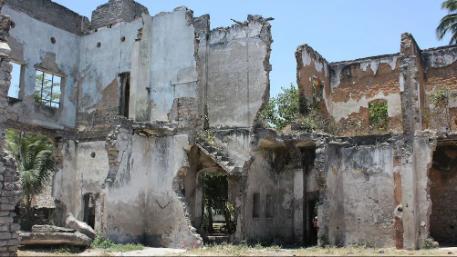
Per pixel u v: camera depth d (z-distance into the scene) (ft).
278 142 69.92
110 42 84.33
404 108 66.23
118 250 57.52
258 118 71.46
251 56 74.13
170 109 76.28
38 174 91.56
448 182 73.97
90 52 86.28
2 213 39.88
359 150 67.87
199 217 74.13
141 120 78.43
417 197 63.98
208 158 73.15
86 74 85.92
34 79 78.23
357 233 65.92
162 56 78.54
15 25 75.10
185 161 67.56
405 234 61.87
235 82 74.79
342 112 91.91
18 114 74.79
